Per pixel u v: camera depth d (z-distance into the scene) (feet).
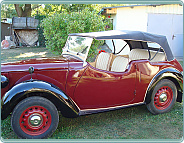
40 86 9.61
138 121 12.13
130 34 11.67
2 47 52.95
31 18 60.95
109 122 12.01
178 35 34.37
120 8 35.22
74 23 21.07
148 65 12.32
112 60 13.74
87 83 10.84
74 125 11.61
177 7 33.19
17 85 9.59
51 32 22.45
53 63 10.80
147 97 12.42
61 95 9.98
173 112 13.47
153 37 12.73
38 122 9.71
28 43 61.93
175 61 13.56
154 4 32.24
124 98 11.90
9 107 9.24
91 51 20.25
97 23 22.26
